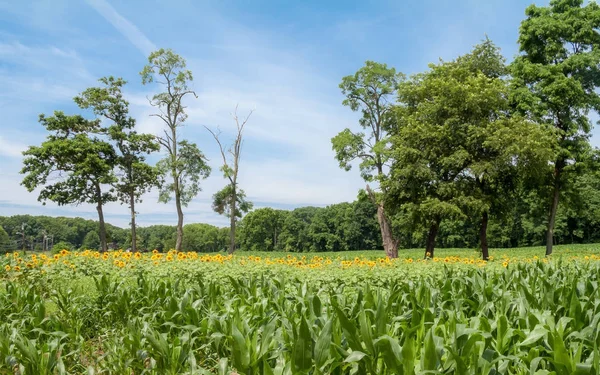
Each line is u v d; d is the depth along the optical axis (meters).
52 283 8.51
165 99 32.59
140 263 12.03
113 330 5.16
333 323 3.21
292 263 13.60
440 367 2.71
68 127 33.38
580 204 25.80
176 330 4.39
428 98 26.06
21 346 3.50
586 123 23.11
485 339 2.90
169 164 31.77
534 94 24.12
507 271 5.77
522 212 28.31
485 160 23.11
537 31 24.09
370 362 2.76
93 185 32.59
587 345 3.06
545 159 21.52
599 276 7.01
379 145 26.05
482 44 26.67
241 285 5.54
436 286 5.82
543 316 3.51
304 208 102.38
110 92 34.09
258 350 3.18
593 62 22.77
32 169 31.48
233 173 32.03
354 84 28.92
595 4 24.25
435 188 23.84
